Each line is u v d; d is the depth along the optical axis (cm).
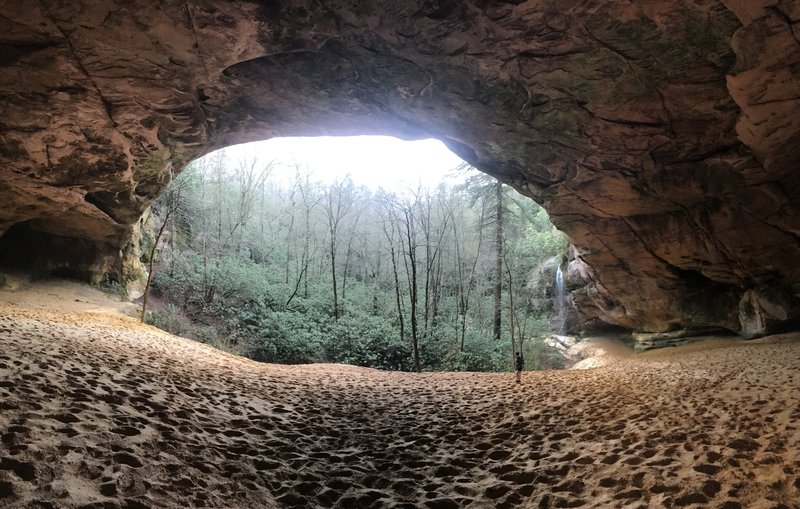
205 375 831
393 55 991
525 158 1348
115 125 1117
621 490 389
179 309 1931
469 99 1116
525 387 1009
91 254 1708
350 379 1160
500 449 550
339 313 2388
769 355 1087
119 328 1199
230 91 1124
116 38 874
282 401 763
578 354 2148
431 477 482
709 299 1655
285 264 2756
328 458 517
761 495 330
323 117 1261
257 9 828
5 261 1531
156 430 444
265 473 437
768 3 666
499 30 864
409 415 757
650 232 1516
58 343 718
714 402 635
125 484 323
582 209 1534
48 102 1015
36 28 843
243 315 2027
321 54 1004
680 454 438
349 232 3347
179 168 1448
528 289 2627
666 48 844
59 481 298
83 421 401
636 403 702
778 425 477
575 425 613
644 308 1816
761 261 1353
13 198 1299
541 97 1055
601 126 1115
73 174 1249
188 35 875
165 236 2245
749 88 825
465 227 3203
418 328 2336
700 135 1078
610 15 796
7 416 366
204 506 336
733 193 1225
